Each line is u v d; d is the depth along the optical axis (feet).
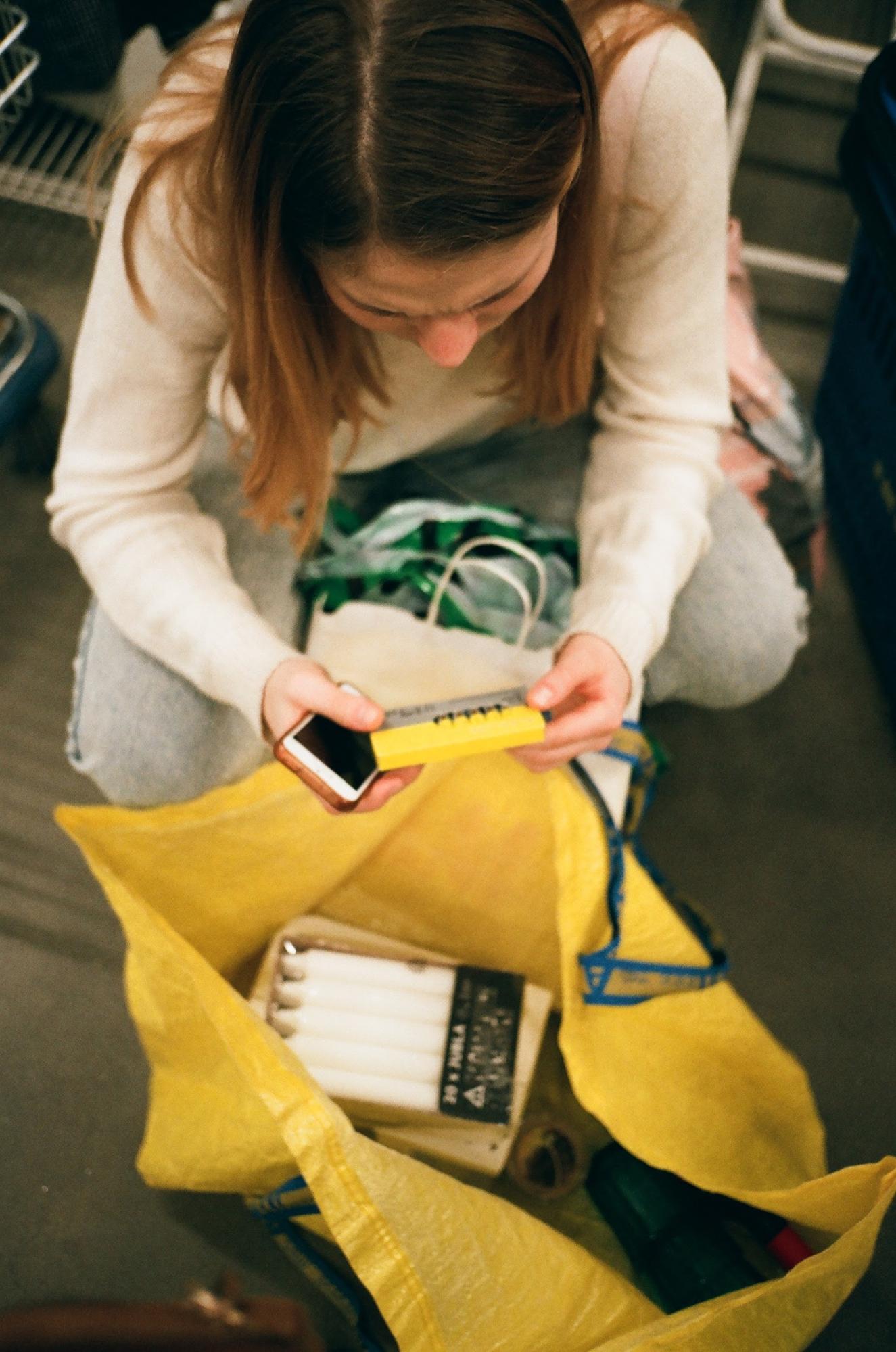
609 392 3.39
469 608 3.36
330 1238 2.99
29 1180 3.67
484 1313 2.51
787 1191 2.57
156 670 3.30
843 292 4.70
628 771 3.12
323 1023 3.12
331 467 3.22
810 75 6.61
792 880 4.36
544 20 1.91
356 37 1.83
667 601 3.07
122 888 2.72
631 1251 3.17
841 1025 4.07
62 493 3.09
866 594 4.82
